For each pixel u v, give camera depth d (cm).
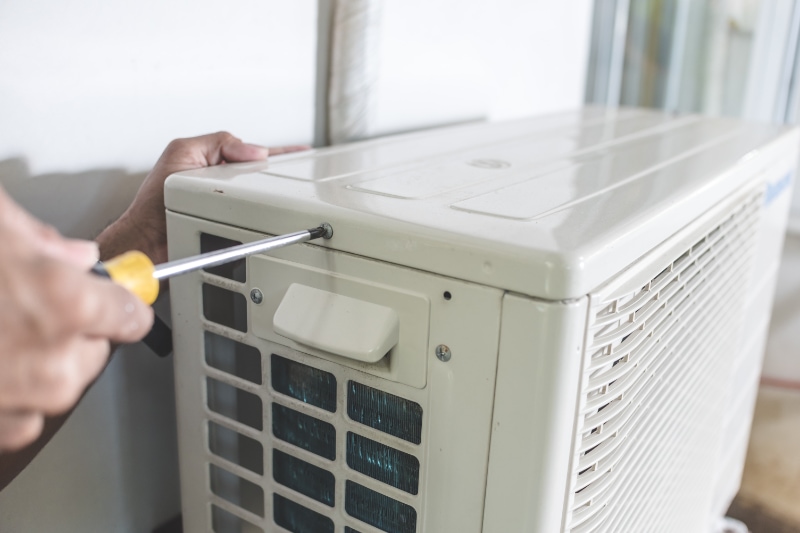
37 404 32
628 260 48
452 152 75
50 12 61
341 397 53
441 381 48
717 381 84
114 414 73
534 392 44
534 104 140
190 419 63
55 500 69
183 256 58
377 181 59
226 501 63
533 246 43
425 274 46
